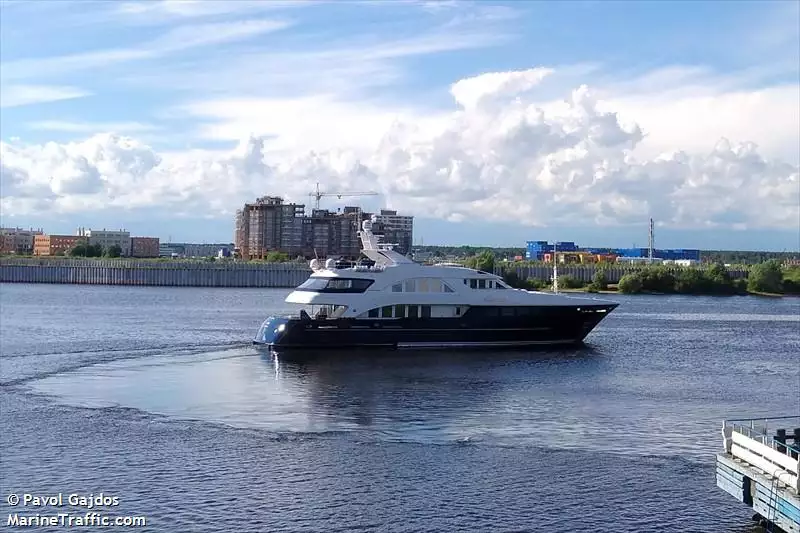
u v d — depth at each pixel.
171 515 34.47
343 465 41.19
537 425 50.16
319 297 79.69
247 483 38.31
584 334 87.31
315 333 79.88
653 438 47.31
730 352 91.12
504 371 70.50
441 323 81.81
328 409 54.00
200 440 45.69
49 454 42.62
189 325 115.38
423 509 35.31
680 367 76.94
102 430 47.72
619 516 34.78
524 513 35.03
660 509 35.59
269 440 45.81
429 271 81.88
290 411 53.34
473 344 83.12
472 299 82.50
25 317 128.75
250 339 94.31
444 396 58.75
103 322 120.12
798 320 148.75
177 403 55.56
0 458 41.84
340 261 85.50
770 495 29.06
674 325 130.88
